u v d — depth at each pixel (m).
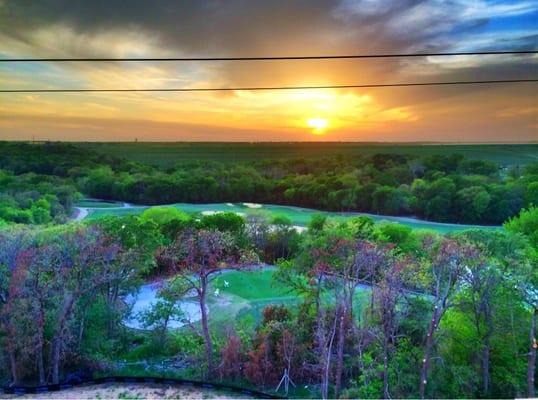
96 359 31.20
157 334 35.22
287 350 29.50
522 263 28.48
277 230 60.88
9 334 28.97
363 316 30.34
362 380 26.50
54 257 31.09
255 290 47.28
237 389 28.05
